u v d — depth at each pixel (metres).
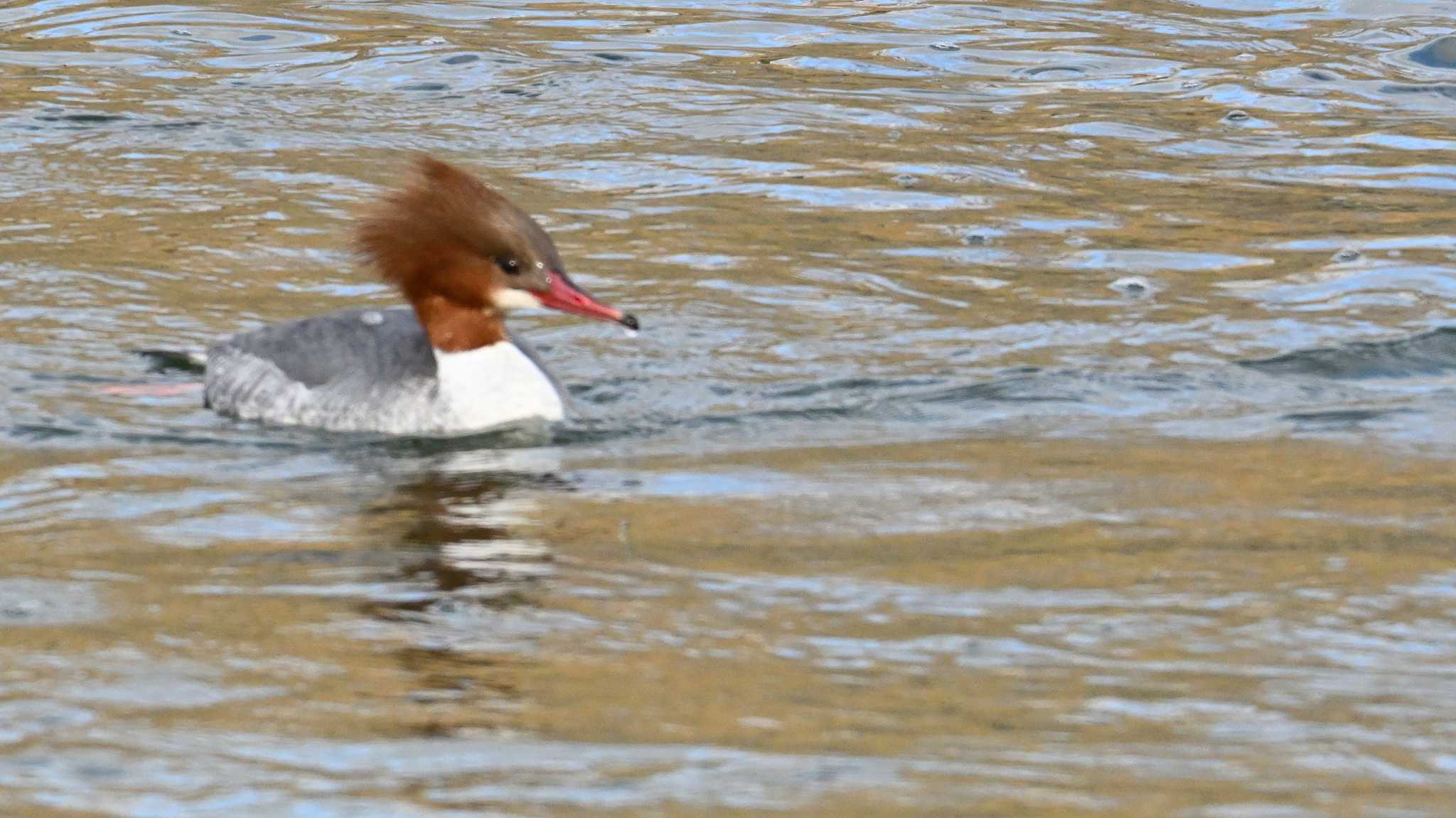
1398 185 17.30
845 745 7.63
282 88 19.69
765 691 8.16
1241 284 14.92
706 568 9.72
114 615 9.06
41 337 13.70
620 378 13.22
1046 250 15.70
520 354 12.60
